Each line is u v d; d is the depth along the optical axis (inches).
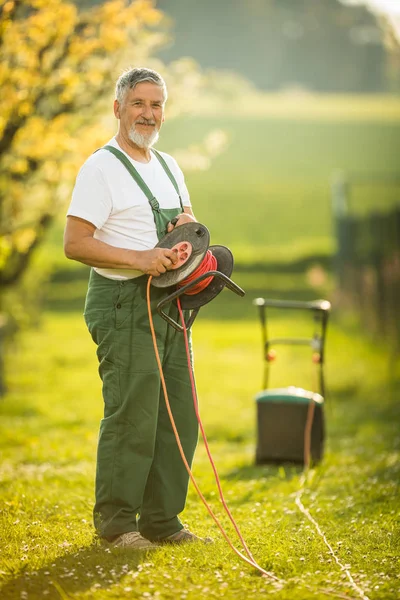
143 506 267.7
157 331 256.7
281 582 227.0
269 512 317.7
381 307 1125.7
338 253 1346.0
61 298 1823.3
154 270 245.3
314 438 452.1
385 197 2116.1
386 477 381.4
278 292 1889.8
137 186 256.5
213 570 236.2
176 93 715.4
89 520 294.8
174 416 265.7
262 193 2849.4
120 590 218.7
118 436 255.4
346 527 288.7
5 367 1016.2
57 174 595.5
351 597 216.8
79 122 603.8
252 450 530.3
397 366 935.7
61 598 213.8
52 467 426.6
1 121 502.0
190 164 700.7
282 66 5467.5
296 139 3408.0
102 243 248.8
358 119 3695.9
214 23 5393.7
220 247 271.3
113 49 562.3
